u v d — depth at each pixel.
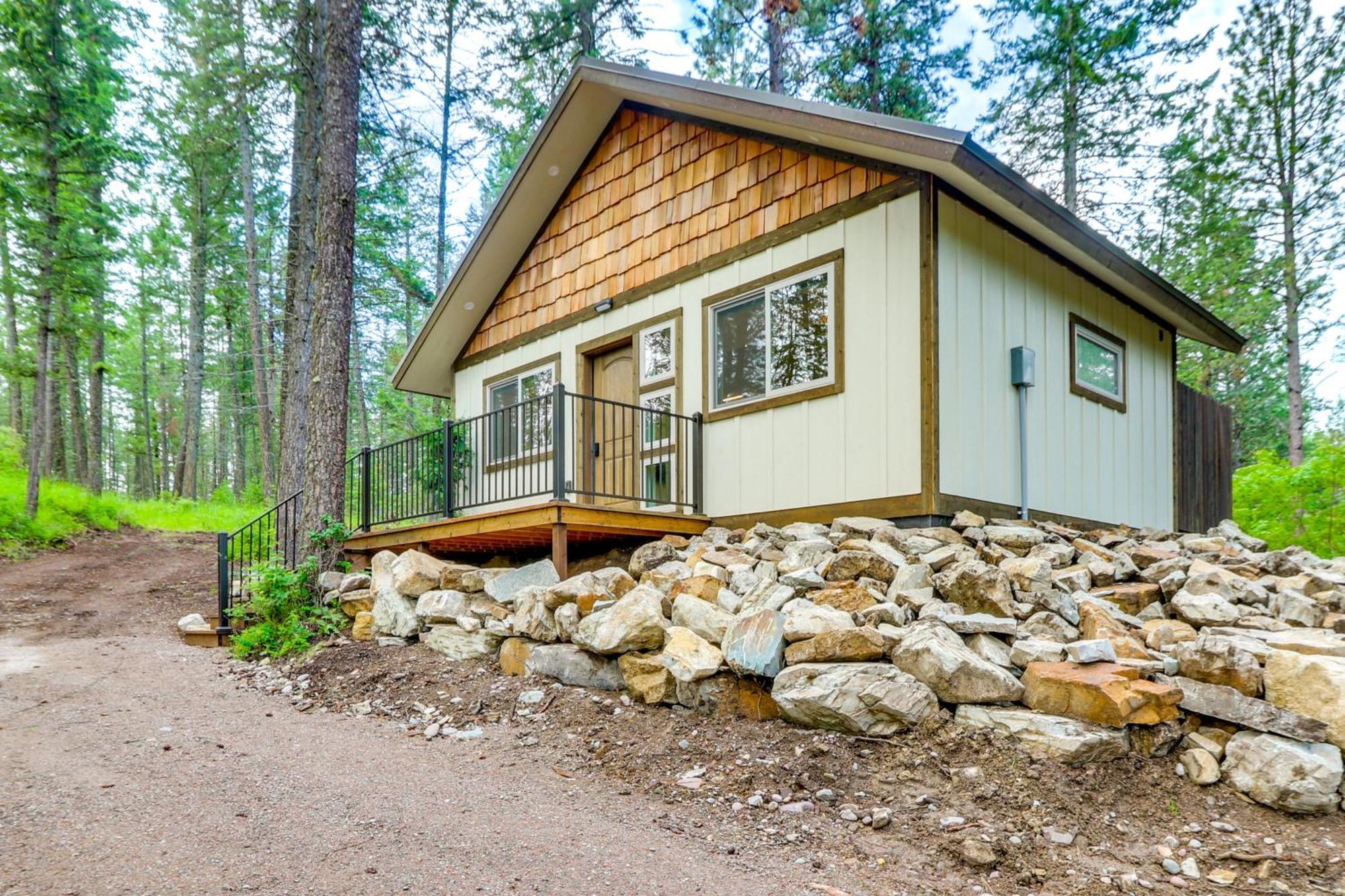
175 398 27.89
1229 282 15.15
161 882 2.49
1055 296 7.38
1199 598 4.49
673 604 4.78
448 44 15.55
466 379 10.85
